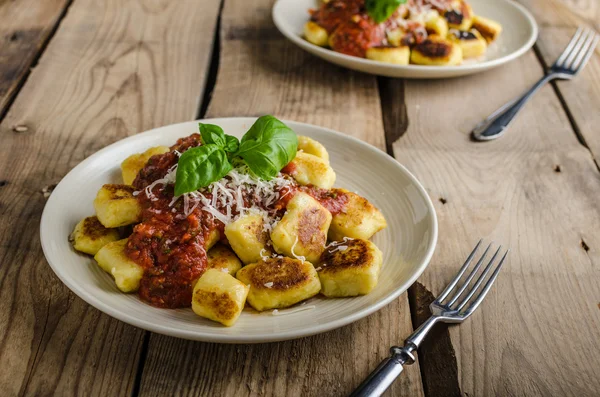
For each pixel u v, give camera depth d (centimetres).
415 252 49
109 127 66
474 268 50
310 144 55
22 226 54
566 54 79
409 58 73
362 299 45
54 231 49
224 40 80
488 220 57
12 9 84
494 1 83
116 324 46
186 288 46
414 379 44
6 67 74
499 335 47
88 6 85
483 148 65
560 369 45
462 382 44
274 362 45
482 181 61
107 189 50
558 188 61
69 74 73
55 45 78
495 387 44
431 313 48
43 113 67
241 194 49
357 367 45
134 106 69
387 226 52
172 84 72
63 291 49
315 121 68
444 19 77
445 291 49
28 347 45
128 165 53
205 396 43
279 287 45
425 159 63
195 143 51
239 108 69
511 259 53
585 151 65
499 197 59
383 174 55
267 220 49
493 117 69
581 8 91
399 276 47
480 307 49
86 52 77
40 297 48
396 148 65
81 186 53
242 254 48
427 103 71
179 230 47
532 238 55
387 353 46
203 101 72
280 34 82
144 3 87
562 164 64
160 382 43
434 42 73
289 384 44
